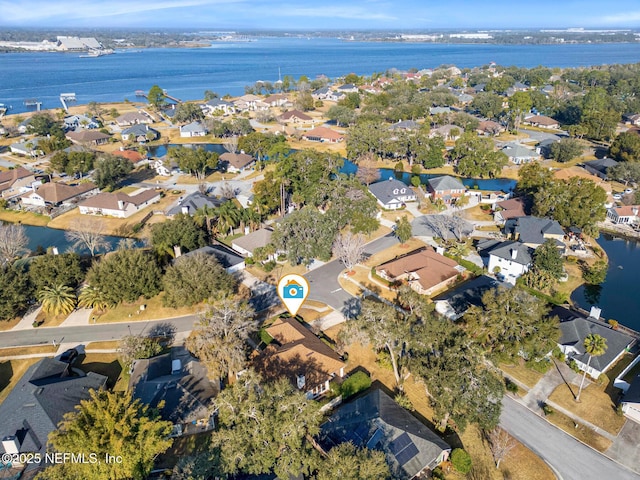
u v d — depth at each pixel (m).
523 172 106.81
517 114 183.62
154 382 51.72
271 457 38.47
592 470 43.59
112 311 69.75
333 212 87.94
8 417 46.53
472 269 79.62
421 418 49.62
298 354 55.25
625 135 137.00
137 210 108.12
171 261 78.12
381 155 152.25
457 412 44.44
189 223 85.00
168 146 168.75
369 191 111.31
